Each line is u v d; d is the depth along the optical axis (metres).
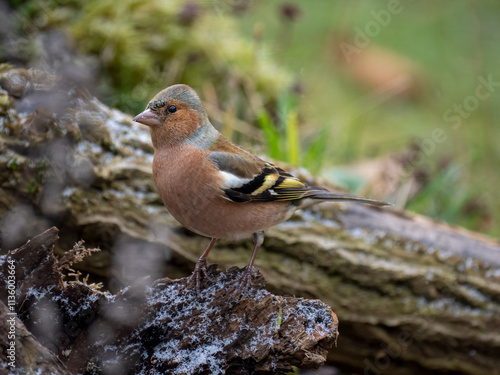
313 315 6.12
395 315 8.52
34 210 7.43
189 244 8.16
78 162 7.61
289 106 11.32
